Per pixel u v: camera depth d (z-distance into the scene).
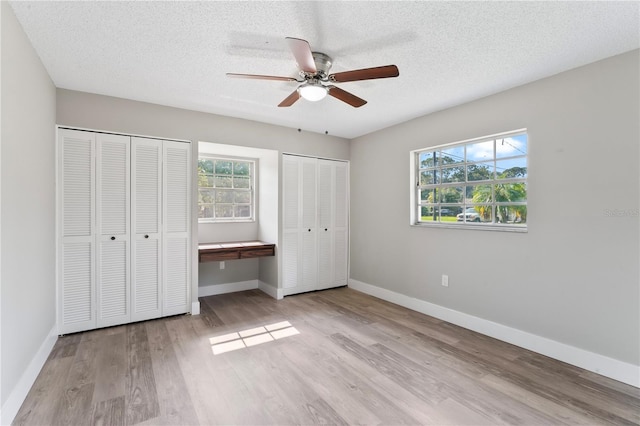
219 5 1.68
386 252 4.10
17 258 1.82
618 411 1.85
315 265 4.48
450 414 1.82
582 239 2.36
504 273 2.84
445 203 3.46
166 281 3.34
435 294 3.46
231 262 4.46
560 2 1.63
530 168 2.66
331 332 3.02
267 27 1.89
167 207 3.33
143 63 2.36
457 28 1.88
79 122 2.87
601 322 2.27
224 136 3.62
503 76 2.54
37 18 1.80
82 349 2.59
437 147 3.50
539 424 1.75
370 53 2.18
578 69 2.37
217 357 2.49
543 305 2.58
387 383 2.14
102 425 1.70
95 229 2.97
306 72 2.01
